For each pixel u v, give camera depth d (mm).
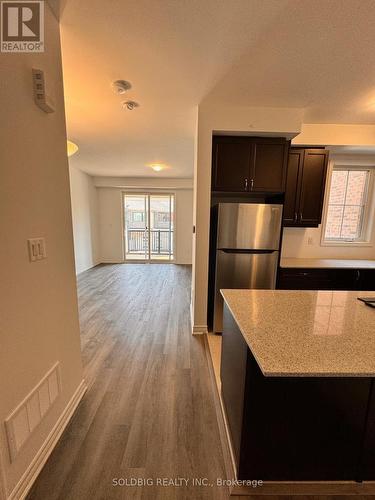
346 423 1062
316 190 2881
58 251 1418
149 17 1312
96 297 4066
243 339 1103
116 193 6773
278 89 2053
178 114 2574
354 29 1380
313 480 1128
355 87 2012
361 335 1056
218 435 1454
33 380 1189
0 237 976
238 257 2623
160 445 1382
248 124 2391
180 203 6797
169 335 2742
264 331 1081
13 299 1049
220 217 2570
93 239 6496
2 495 985
